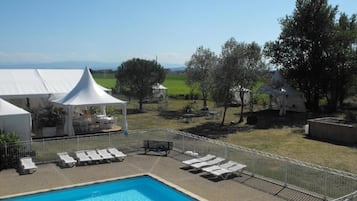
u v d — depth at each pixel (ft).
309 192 45.29
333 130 84.38
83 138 76.07
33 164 56.34
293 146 76.84
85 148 69.41
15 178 52.65
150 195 48.73
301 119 121.29
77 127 90.33
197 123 111.86
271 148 74.69
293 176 52.13
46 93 97.50
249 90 112.37
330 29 137.49
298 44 142.00
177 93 227.20
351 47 137.90
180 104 179.32
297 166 57.26
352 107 155.22
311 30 138.51
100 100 88.12
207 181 51.03
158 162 61.77
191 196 44.80
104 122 94.17
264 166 57.41
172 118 124.06
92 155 62.59
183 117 126.72
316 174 53.26
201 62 148.05
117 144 73.31
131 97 152.76
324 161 63.41
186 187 48.37
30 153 63.16
